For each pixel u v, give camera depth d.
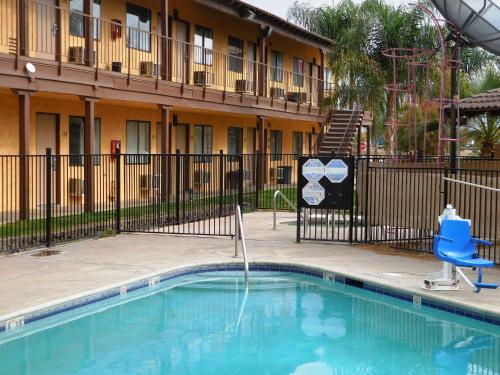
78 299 7.68
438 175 10.62
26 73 13.26
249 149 27.45
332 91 28.27
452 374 5.99
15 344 6.67
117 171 13.22
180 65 21.28
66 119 16.91
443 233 8.44
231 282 9.75
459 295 8.02
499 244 11.75
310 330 7.39
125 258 10.34
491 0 10.53
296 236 12.82
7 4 14.58
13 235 11.94
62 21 16.20
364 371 6.07
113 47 18.19
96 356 6.37
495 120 23.80
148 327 7.42
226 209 17.56
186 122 22.34
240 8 21.73
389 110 28.05
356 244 12.03
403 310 8.28
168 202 14.15
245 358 6.41
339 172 11.94
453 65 12.33
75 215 14.04
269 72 27.48
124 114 19.14
